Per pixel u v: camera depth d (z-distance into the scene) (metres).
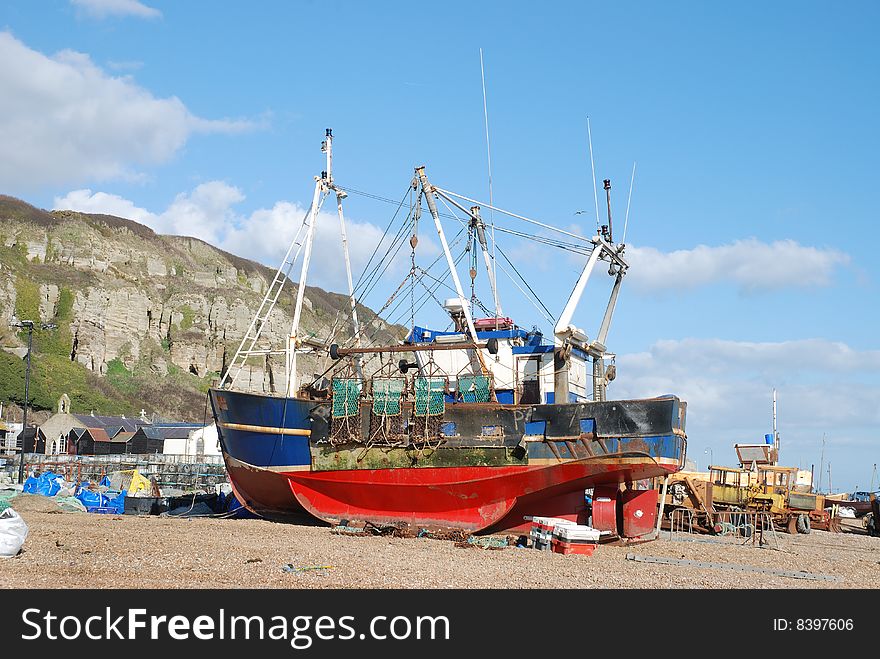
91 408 140.75
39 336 155.50
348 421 30.20
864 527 54.25
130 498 36.19
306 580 17.34
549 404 28.17
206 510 36.91
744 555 27.16
